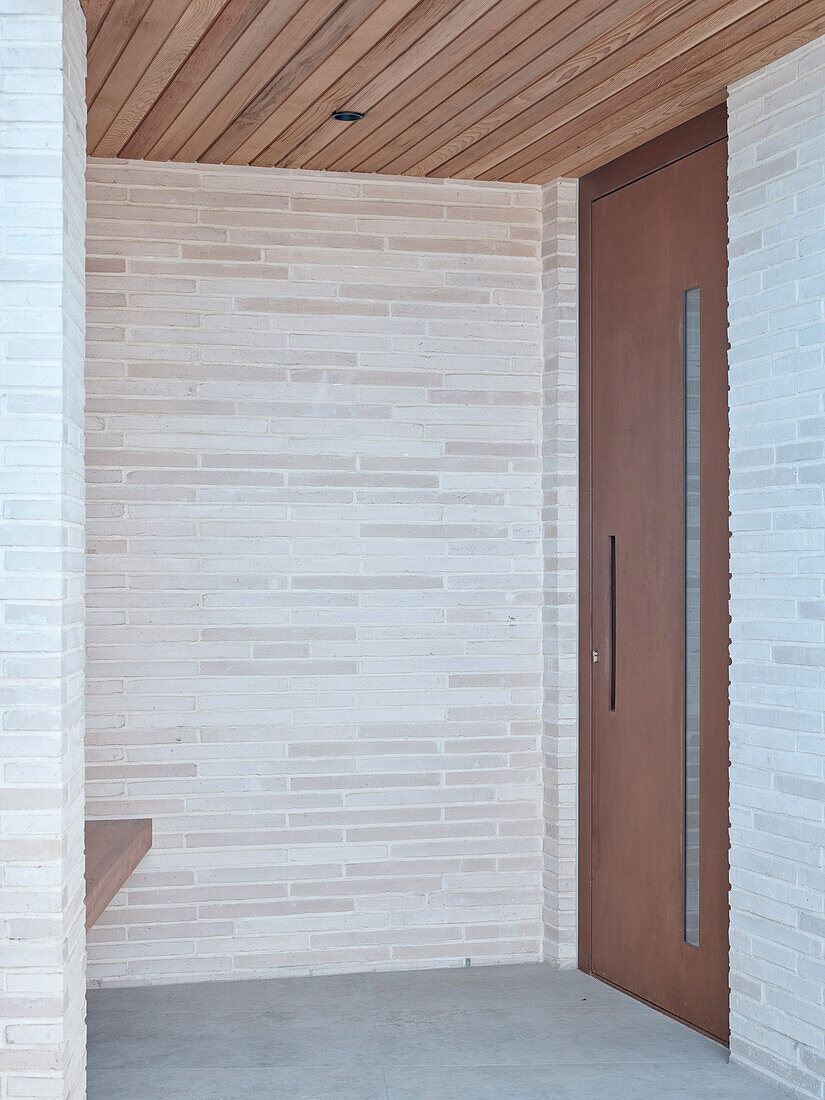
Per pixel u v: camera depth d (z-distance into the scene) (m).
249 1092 3.39
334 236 4.46
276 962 4.38
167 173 4.34
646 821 4.10
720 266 3.74
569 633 4.51
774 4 3.03
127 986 4.28
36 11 2.68
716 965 3.74
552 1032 3.84
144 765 4.30
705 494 3.79
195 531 4.34
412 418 4.52
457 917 4.53
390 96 3.68
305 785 4.41
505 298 4.60
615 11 3.07
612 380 4.32
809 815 3.24
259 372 4.40
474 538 4.56
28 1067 2.64
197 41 3.26
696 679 3.85
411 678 4.50
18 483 2.67
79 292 2.96
